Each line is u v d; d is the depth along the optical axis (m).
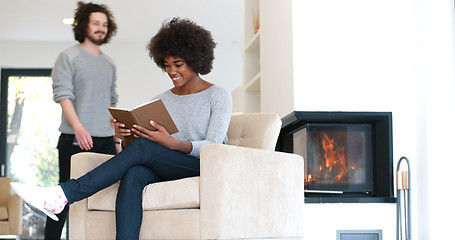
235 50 8.80
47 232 3.47
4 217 7.10
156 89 8.66
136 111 2.64
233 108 6.73
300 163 3.08
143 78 8.66
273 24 4.71
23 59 8.56
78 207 2.97
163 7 7.25
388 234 3.84
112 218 2.84
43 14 7.41
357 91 4.08
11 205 7.08
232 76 8.75
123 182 2.63
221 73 8.74
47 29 8.01
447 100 3.84
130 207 2.60
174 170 2.76
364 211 3.84
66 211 3.48
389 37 4.11
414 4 4.04
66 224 8.34
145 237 2.65
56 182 8.71
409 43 4.10
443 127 3.81
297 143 4.38
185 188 2.58
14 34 8.22
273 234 2.81
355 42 4.11
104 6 3.77
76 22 3.71
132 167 2.66
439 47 3.87
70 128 3.63
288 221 2.93
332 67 4.09
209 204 2.52
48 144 8.74
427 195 3.78
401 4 4.13
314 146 4.13
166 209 2.64
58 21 7.68
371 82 4.09
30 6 7.14
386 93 4.07
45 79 8.81
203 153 2.56
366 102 4.07
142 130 2.68
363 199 3.84
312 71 4.09
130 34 8.28
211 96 2.96
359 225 3.83
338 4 4.14
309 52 4.10
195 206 2.58
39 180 8.68
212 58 3.04
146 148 2.67
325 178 4.12
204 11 7.40
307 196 4.04
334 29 4.12
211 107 2.95
